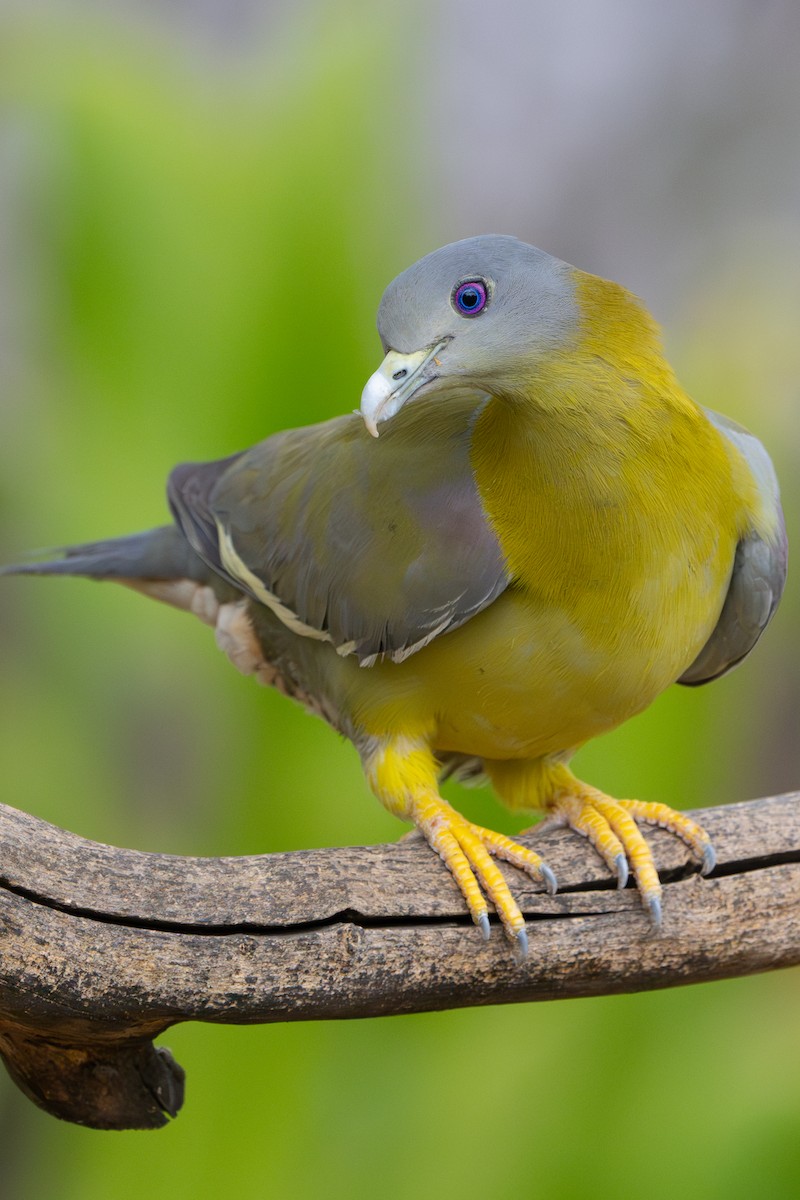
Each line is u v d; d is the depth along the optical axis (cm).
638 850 703
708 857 698
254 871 651
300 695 840
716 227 1566
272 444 835
